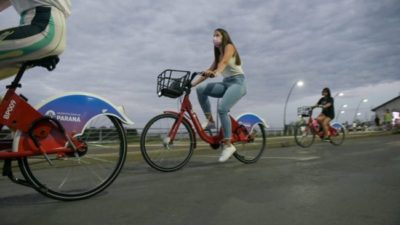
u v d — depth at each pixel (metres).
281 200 3.10
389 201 3.03
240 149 5.94
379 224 2.41
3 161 3.02
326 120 10.98
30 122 3.03
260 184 3.85
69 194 3.19
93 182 3.45
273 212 2.73
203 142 5.55
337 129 11.40
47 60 3.05
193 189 3.64
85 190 3.31
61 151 3.16
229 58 5.29
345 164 5.46
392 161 5.81
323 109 11.04
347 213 2.68
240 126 5.90
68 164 3.50
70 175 3.62
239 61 5.52
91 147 3.40
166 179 4.27
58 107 3.19
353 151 7.92
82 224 2.52
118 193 3.49
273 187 3.67
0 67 2.94
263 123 6.25
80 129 3.28
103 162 3.47
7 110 2.96
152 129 4.96
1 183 4.09
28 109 3.04
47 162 3.19
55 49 2.97
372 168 4.98
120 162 3.54
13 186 3.92
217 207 2.91
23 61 2.95
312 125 10.70
